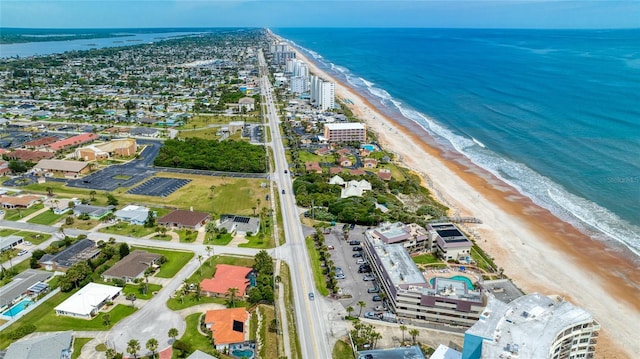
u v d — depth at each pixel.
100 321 143.62
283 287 162.00
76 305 148.12
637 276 175.00
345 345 134.00
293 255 185.75
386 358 124.12
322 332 139.88
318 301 155.62
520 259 186.38
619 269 179.62
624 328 146.50
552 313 119.75
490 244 198.50
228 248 190.75
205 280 162.00
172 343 133.12
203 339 135.12
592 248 194.88
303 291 161.25
